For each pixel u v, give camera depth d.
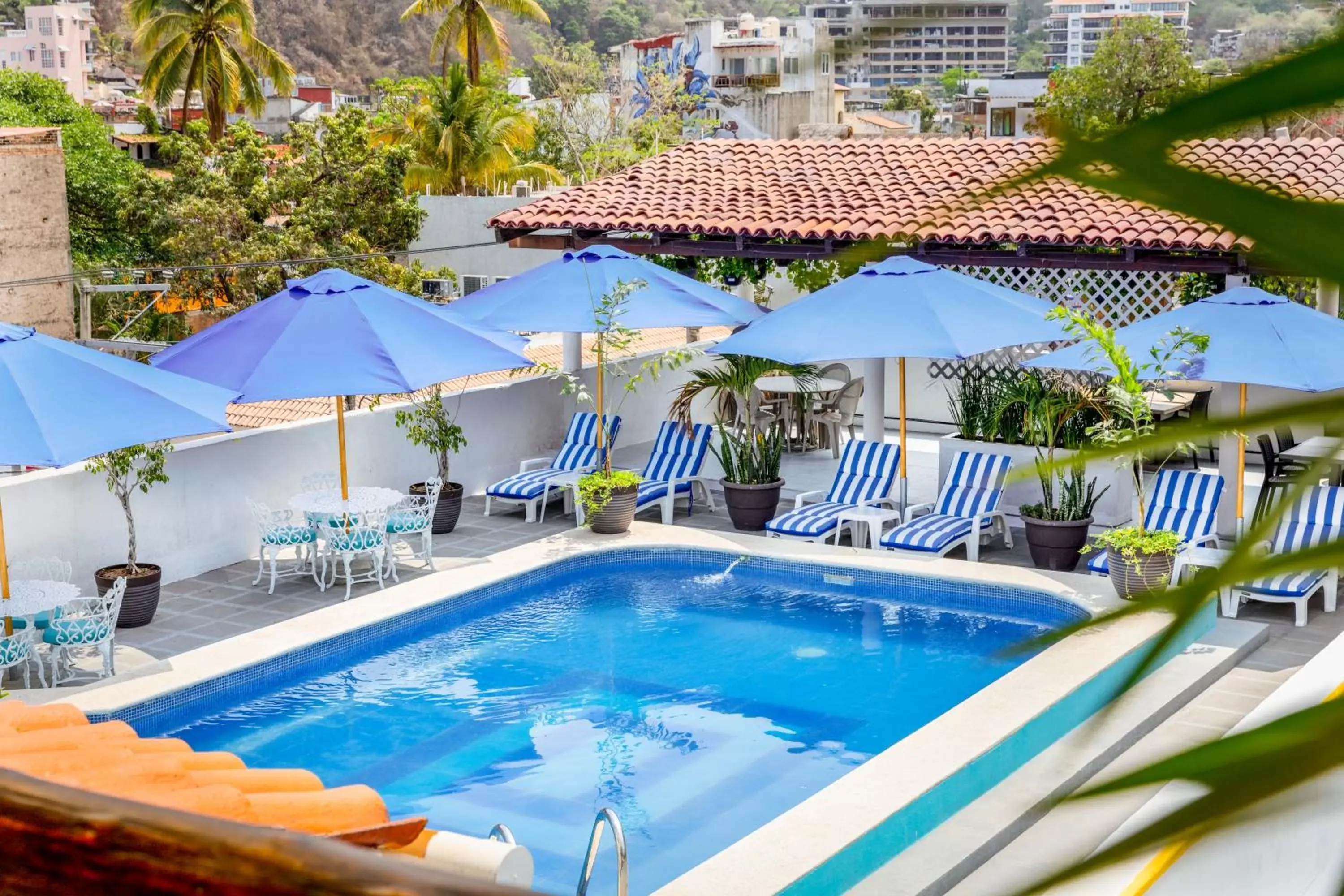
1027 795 9.26
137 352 38.31
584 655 12.75
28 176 34.28
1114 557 12.84
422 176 56.75
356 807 5.17
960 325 15.05
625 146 56.88
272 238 40.56
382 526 14.41
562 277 17.52
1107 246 17.17
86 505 13.56
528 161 62.56
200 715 11.24
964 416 16.86
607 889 8.27
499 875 4.40
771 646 12.95
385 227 42.19
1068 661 11.02
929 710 11.32
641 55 64.44
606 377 20.23
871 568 14.46
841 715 11.21
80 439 11.00
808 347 14.96
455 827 9.20
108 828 0.62
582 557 15.16
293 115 83.31
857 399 20.17
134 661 12.35
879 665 12.41
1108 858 0.49
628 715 11.26
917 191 20.52
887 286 15.67
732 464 17.00
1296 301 16.31
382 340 14.27
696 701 11.57
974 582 13.89
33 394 11.24
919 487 18.05
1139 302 18.03
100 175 48.22
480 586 13.92
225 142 42.75
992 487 15.38
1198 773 0.48
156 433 11.35
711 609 14.09
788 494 17.94
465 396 18.05
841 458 16.52
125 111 95.56
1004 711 9.95
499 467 18.67
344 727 11.03
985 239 17.75
